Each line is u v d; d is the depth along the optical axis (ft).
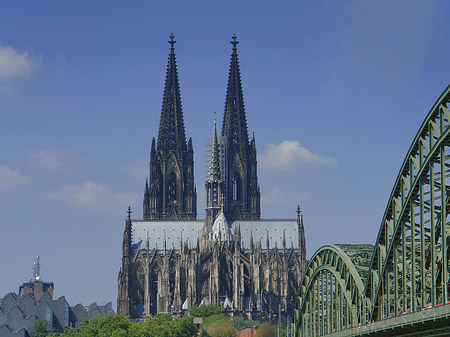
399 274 377.30
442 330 294.66
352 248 441.27
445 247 304.30
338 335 407.23
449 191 321.93
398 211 365.61
